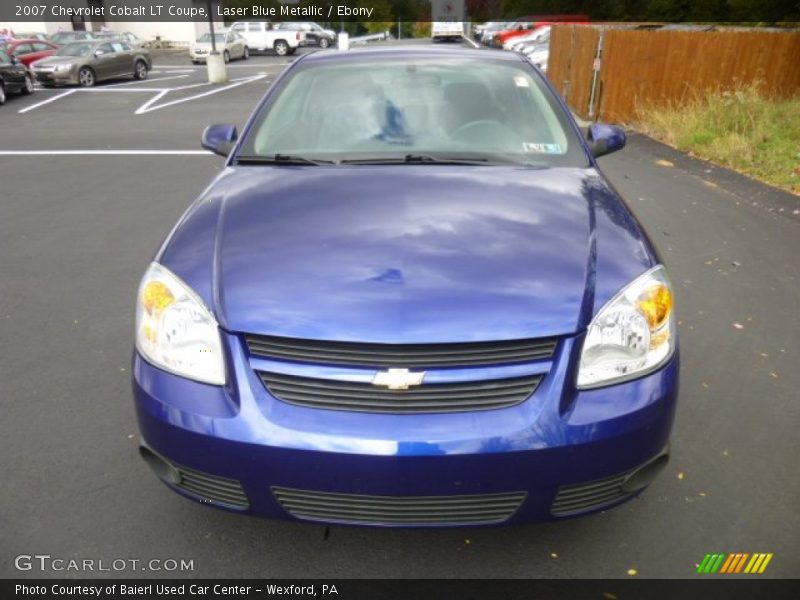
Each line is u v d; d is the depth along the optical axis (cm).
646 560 226
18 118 1341
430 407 188
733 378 341
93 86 1953
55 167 863
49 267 502
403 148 304
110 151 970
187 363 201
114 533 237
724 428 299
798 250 530
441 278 205
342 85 341
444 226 232
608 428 192
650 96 1207
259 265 213
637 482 206
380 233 228
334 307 196
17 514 245
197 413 195
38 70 1880
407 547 231
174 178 799
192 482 205
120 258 522
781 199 674
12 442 287
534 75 353
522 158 300
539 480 191
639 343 203
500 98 332
